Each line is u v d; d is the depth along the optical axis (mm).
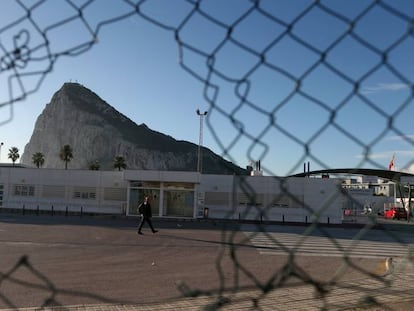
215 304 2227
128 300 6941
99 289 7734
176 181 34969
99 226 22750
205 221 30859
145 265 10617
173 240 16688
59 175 39625
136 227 23000
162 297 7180
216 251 13531
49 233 18062
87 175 39594
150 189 35469
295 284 2121
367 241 17891
